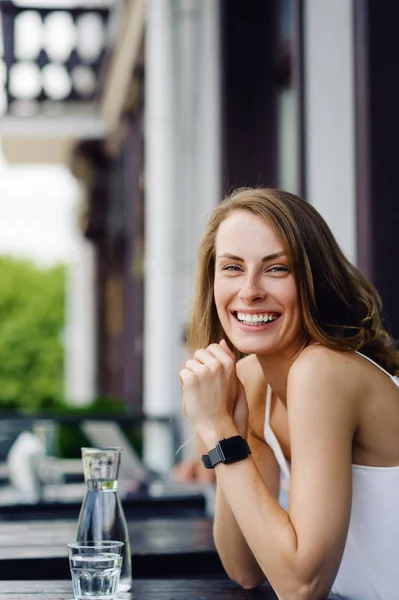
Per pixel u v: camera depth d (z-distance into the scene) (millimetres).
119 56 9969
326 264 1848
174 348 7039
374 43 3270
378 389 1798
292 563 1667
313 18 3939
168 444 6031
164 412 6953
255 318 1848
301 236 1827
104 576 1688
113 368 14695
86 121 12125
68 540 2543
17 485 4125
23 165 14336
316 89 3904
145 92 9211
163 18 7082
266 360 1936
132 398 11688
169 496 3387
